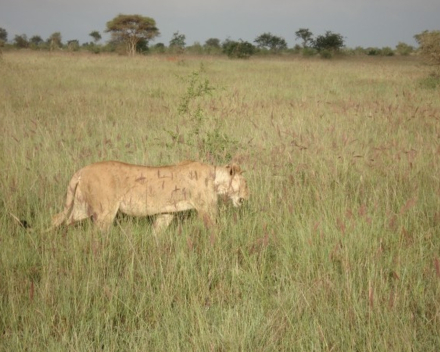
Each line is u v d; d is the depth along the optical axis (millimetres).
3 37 140375
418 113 18828
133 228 8727
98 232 8312
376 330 6039
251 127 16047
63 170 11359
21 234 8297
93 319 6453
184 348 5906
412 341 5992
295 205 10008
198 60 61375
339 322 6328
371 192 10742
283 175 11641
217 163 12758
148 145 13430
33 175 10688
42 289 6844
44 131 14930
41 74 33844
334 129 15461
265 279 7730
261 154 12758
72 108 20500
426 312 6738
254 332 6156
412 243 8414
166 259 7832
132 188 8586
